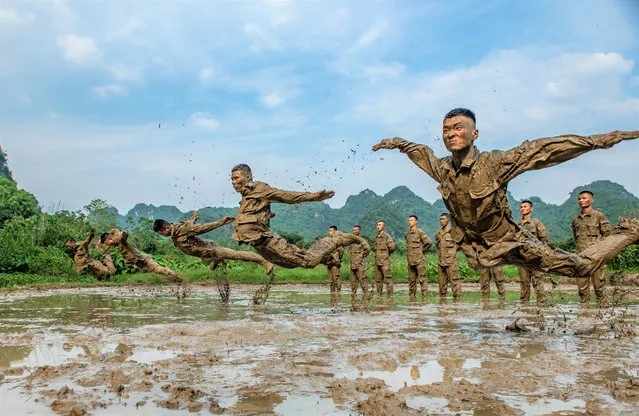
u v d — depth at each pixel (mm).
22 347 7012
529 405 4168
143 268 14992
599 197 82500
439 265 17391
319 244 12422
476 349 6719
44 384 4918
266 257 11414
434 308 12773
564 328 8727
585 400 4309
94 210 36562
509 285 24188
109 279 23688
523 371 5414
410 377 5172
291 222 100125
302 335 7977
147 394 4531
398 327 8953
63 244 28109
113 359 6160
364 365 5715
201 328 8508
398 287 24031
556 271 7215
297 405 4184
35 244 28375
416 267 17359
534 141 6621
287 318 10219
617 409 4020
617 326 8695
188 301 14992
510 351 6602
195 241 12211
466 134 6848
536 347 6898
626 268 24641
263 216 11000
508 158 6672
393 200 120938
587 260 7324
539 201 108375
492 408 4086
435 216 116500
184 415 3951
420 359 6070
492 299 16344
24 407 4160
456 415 3916
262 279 24812
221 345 7066
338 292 17656
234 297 16719
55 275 23844
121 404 4230
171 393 4555
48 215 31656
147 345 7094
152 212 110562
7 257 23625
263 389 4676
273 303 14391
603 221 12836
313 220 102625
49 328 8875
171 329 8336
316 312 11703
